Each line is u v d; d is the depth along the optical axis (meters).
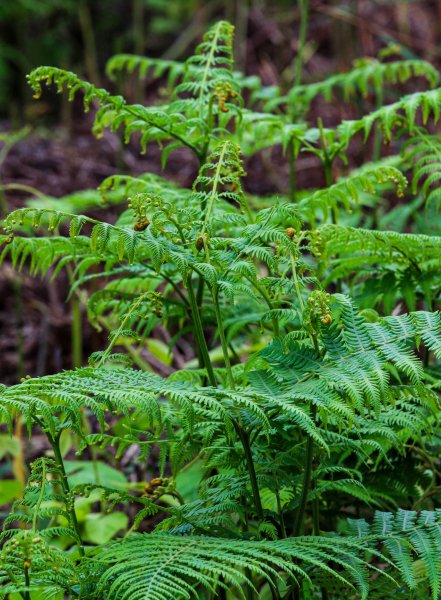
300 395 1.85
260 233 1.97
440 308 2.70
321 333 1.92
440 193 2.41
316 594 2.12
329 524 2.25
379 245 2.26
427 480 2.23
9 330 3.74
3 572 1.83
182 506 2.01
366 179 2.27
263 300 2.39
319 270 2.32
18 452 2.75
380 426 2.04
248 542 1.85
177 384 1.90
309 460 1.94
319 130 2.48
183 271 1.90
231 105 2.30
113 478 2.68
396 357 1.87
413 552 2.07
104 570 1.86
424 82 4.76
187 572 1.75
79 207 3.56
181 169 4.73
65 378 1.88
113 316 2.39
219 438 2.04
